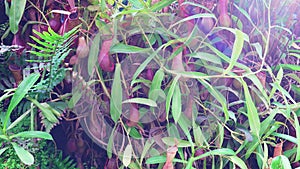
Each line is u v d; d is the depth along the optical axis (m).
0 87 0.95
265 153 0.91
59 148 1.05
